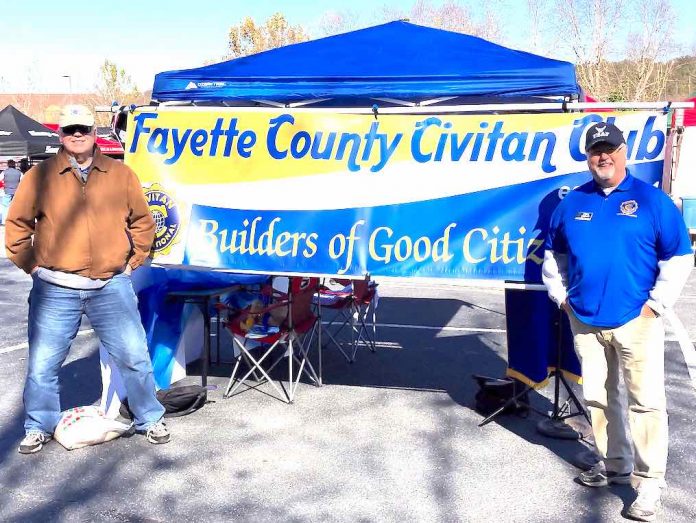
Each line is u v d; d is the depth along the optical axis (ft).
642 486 12.01
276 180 16.31
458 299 32.35
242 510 12.32
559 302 12.89
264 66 20.17
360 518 12.05
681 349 23.58
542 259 14.96
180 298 18.21
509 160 15.14
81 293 14.34
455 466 14.14
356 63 19.72
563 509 12.38
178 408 16.79
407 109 15.62
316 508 12.40
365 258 15.88
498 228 15.19
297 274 16.22
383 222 15.78
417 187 15.60
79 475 13.64
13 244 14.11
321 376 19.75
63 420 14.99
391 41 21.18
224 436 15.64
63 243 14.08
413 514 12.19
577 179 14.79
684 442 15.42
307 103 20.22
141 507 12.41
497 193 15.19
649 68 103.30
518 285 14.93
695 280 39.04
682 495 12.89
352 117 15.89
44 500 12.63
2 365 21.26
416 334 25.52
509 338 16.31
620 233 11.95
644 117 14.38
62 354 14.78
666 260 11.84
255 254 16.43
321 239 16.10
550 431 15.62
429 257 15.55
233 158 16.55
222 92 19.69
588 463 13.94
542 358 15.94
